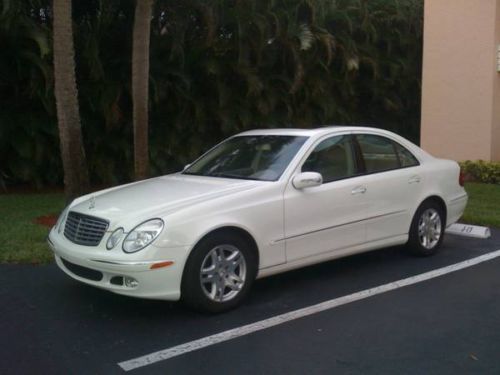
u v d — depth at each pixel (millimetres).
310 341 4688
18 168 11438
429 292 5855
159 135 12594
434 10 13250
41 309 5410
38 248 7168
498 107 12750
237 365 4273
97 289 5938
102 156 12203
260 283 6148
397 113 16438
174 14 11844
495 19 12336
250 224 5328
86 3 11875
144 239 4855
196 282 5027
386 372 4156
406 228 6785
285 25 13016
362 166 6402
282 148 6141
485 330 4898
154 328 4949
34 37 10242
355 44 14586
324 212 5887
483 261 6953
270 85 13484
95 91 11602
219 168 6387
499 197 10539
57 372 4176
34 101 11547
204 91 13000
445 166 7309
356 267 6719
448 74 13156
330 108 14391
